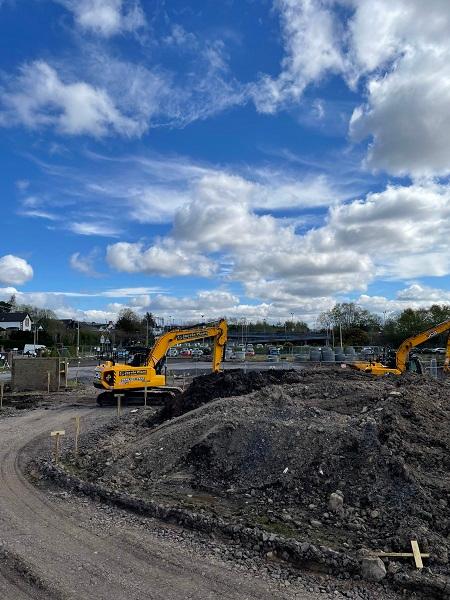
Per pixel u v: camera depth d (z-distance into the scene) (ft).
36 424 58.44
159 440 37.76
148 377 74.23
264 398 41.88
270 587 19.34
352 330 302.66
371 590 19.39
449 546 21.77
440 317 265.13
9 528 25.03
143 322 308.40
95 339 282.77
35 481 34.32
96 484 31.78
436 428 34.14
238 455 32.45
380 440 31.01
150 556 21.83
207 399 53.88
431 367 103.14
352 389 45.83
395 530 23.36
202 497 29.53
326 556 21.16
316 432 32.42
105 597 18.15
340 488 27.63
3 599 17.92
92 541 23.45
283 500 27.99
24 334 254.47
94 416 64.39
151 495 29.96
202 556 21.94
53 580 19.35
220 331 77.30
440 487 26.58
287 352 204.13
